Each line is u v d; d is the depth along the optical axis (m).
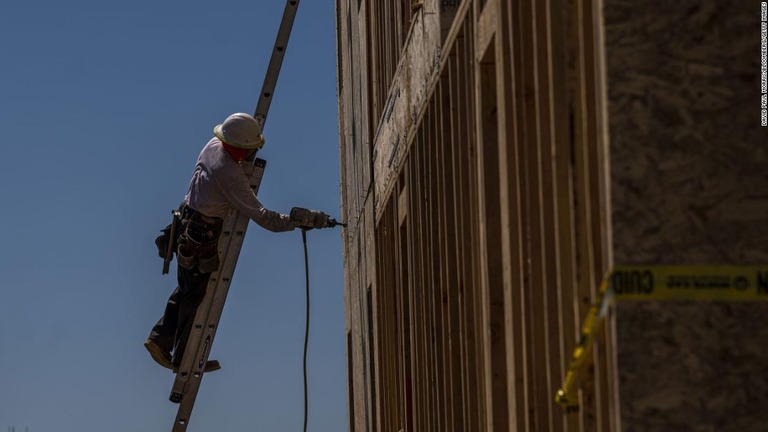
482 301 8.63
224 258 14.95
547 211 6.66
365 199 17.45
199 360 15.23
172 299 15.34
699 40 5.04
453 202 10.17
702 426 4.86
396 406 14.70
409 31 12.40
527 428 7.07
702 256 4.95
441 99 10.41
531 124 7.18
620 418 4.89
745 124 4.99
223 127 14.54
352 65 19.67
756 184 4.96
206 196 14.55
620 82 5.04
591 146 5.68
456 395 10.03
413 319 12.49
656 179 4.99
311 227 14.60
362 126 17.73
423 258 11.54
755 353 4.88
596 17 5.30
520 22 7.32
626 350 4.92
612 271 4.97
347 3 20.77
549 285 6.60
